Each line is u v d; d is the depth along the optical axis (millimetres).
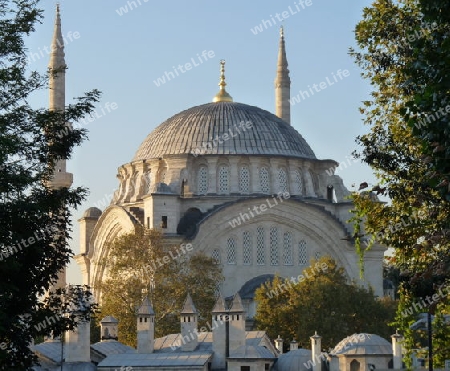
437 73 26766
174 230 115750
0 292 37906
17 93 41750
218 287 109438
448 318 48938
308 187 126625
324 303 98250
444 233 29734
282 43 146625
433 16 27234
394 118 41125
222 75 139125
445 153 26172
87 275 129375
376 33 40969
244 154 123250
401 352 74812
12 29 41656
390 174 40969
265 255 119250
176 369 75062
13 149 39844
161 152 127750
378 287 120375
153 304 94875
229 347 77188
